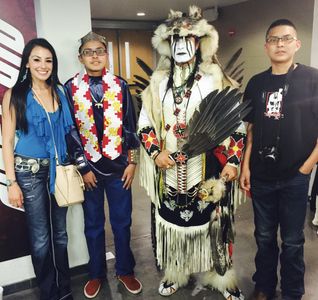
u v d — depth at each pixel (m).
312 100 1.68
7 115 1.72
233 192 1.97
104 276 2.28
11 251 2.17
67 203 1.82
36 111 1.73
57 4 2.01
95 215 2.12
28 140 1.76
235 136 1.86
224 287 2.03
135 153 2.04
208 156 1.89
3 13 1.90
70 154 1.91
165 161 1.83
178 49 1.79
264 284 2.04
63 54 2.08
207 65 1.85
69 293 2.10
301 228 1.85
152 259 2.59
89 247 2.17
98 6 4.94
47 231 1.91
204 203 1.92
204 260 1.98
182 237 1.95
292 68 1.72
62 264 2.02
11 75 1.97
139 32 6.73
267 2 4.54
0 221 2.10
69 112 1.86
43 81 1.77
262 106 1.77
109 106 1.93
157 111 1.89
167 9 5.39
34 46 1.70
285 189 1.80
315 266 2.40
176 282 2.15
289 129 1.71
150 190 2.01
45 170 1.82
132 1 4.67
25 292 2.22
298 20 4.09
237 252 2.62
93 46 1.85
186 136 1.80
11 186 1.76
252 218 3.24
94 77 1.93
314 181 3.26
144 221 3.29
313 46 3.35
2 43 1.92
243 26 5.02
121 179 2.05
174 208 1.93
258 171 1.84
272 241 1.97
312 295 2.10
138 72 6.87
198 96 1.83
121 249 2.18
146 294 2.17
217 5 5.24
